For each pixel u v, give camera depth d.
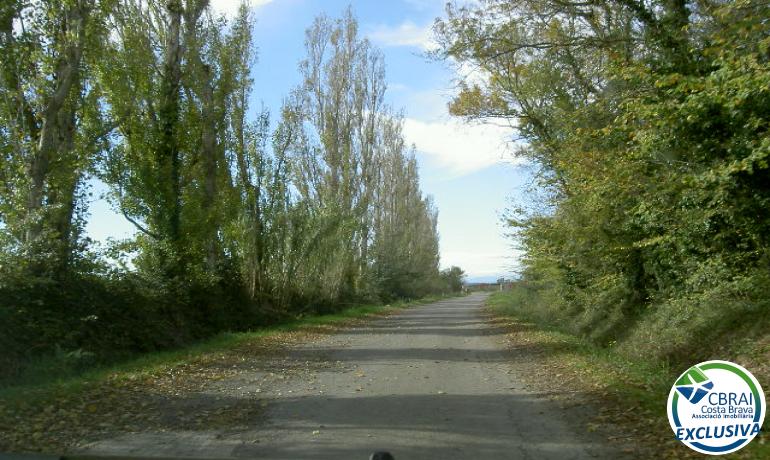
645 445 6.79
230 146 23.92
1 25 14.82
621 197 14.15
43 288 14.50
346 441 7.16
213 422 8.23
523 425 7.95
